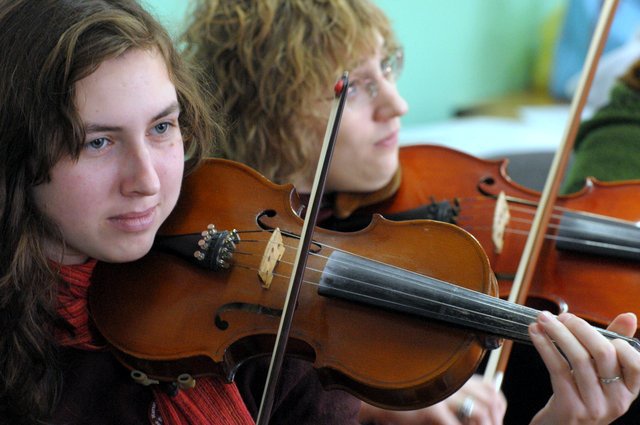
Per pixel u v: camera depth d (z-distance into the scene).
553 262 2.24
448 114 5.35
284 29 2.32
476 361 1.67
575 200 2.45
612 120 2.86
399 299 1.70
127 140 1.64
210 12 2.42
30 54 1.61
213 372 1.81
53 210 1.69
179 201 2.03
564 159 2.41
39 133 1.62
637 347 1.63
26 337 1.73
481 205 2.45
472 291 1.69
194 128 1.97
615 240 2.23
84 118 1.60
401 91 5.07
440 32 5.09
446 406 1.91
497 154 3.85
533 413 2.48
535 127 4.97
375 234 1.91
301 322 1.76
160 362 1.79
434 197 2.47
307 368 1.99
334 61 2.31
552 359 1.62
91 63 1.58
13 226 1.70
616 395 1.62
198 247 1.89
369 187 2.39
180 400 1.83
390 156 2.38
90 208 1.67
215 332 1.80
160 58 1.71
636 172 2.79
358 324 1.73
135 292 1.87
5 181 1.68
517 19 5.39
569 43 5.30
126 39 1.62
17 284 1.72
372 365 1.68
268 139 2.41
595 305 2.14
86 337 1.84
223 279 1.87
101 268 1.90
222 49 2.38
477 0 5.19
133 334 1.81
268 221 2.00
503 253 2.32
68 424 1.77
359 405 2.02
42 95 1.60
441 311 1.66
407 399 1.67
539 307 2.23
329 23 2.30
